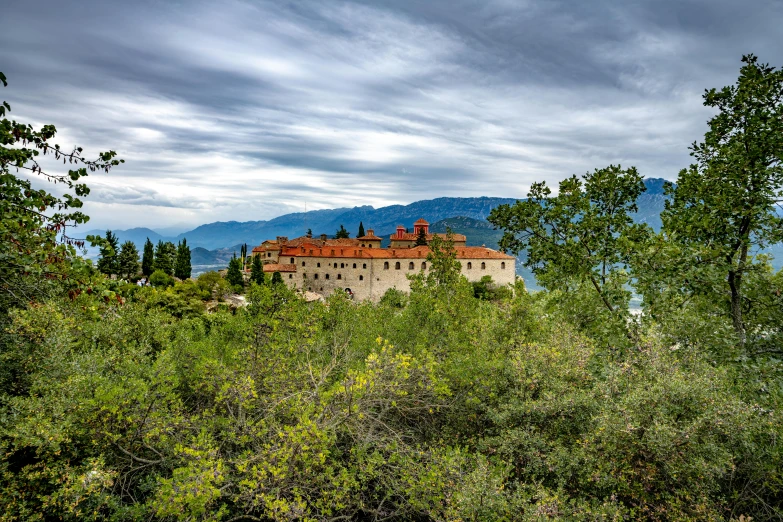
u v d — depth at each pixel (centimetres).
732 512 802
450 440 1231
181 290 6781
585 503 827
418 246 11525
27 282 908
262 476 856
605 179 1714
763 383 1138
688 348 1166
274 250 12038
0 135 695
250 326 1403
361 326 2145
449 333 1827
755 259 1500
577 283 1697
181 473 793
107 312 1587
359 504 975
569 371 1210
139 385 1057
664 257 1422
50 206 770
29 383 1057
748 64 1436
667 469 863
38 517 827
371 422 1152
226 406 1284
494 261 10138
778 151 1336
